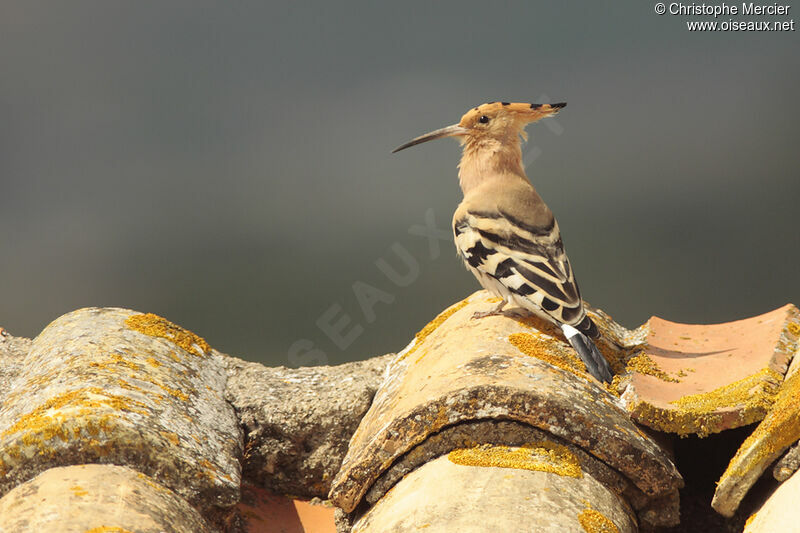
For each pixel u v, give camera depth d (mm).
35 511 5984
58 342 8836
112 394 7465
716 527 7590
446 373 7402
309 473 9094
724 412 6938
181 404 8008
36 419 6809
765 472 6598
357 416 9055
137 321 9484
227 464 7359
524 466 6453
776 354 8047
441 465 6648
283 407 9055
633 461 6648
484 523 5785
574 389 7215
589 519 5992
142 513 6156
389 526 6125
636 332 9969
